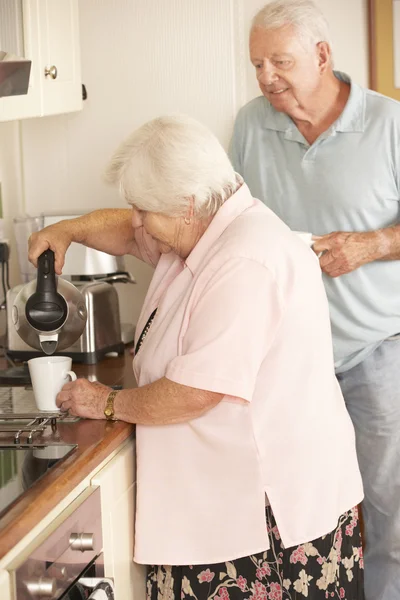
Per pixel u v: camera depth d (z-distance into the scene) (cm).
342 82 238
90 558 154
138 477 178
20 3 213
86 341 233
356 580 194
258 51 224
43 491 138
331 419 178
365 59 282
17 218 266
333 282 233
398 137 226
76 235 212
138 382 188
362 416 245
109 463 169
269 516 176
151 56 279
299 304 168
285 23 221
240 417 169
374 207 230
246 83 277
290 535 173
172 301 179
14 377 214
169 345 174
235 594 179
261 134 245
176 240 177
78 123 288
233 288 162
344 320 235
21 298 208
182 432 173
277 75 225
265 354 168
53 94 237
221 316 162
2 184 281
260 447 170
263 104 247
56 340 204
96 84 284
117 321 246
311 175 235
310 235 224
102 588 151
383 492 246
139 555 178
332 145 232
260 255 164
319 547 179
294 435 171
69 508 147
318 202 235
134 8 277
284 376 170
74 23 255
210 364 162
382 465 244
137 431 179
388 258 226
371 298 232
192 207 169
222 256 166
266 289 164
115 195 291
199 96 278
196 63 277
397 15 276
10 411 185
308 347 171
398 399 239
